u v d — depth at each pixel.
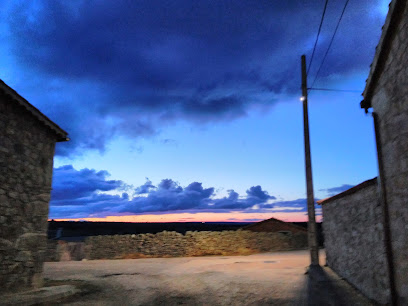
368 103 5.84
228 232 22.23
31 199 8.36
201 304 7.55
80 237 29.00
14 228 7.73
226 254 21.33
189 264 15.58
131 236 21.38
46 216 8.84
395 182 4.71
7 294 7.35
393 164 4.77
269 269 12.76
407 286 4.39
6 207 7.54
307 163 12.56
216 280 10.30
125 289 9.20
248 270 12.67
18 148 8.02
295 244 25.06
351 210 8.32
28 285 8.03
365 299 6.99
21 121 8.16
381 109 5.17
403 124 4.38
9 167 7.69
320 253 19.91
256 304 7.39
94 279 10.86
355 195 7.89
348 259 8.72
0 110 7.52
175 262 16.77
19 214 7.92
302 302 7.31
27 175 8.27
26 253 8.04
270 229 27.89
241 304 7.44
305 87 13.14
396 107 4.58
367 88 5.54
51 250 19.47
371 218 6.72
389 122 4.86
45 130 9.05
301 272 11.46
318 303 7.13
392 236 4.88
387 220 5.03
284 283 9.43
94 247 20.56
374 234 6.55
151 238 21.25
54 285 9.24
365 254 7.18
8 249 7.52
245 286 9.20
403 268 4.50
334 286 8.46
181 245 21.11
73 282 10.06
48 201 8.98
